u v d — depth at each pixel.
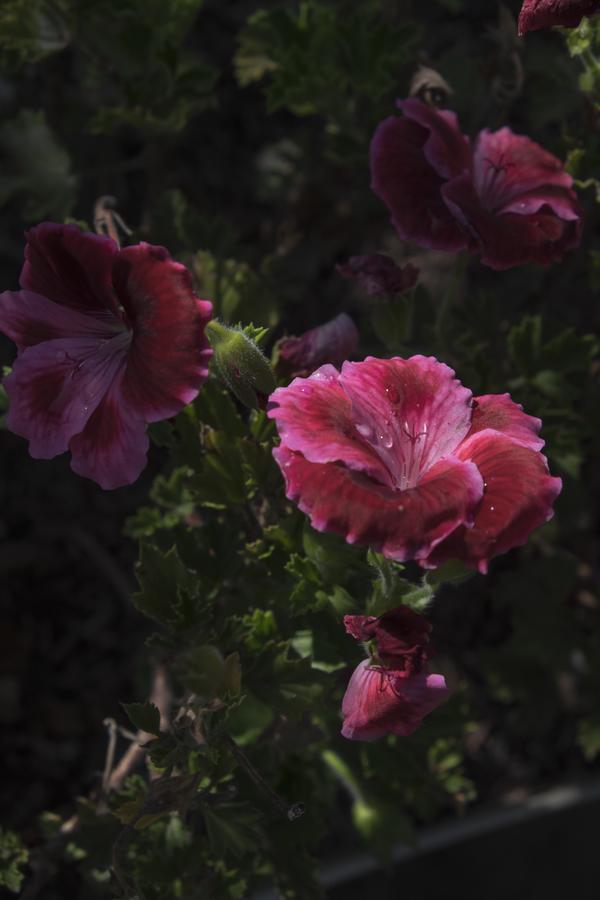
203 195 0.75
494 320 0.59
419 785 0.58
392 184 0.49
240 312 0.55
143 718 0.45
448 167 0.48
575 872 0.66
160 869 0.50
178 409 0.43
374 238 0.71
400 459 0.43
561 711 0.70
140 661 0.61
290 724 0.51
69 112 0.68
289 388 0.42
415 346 0.58
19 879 0.51
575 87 0.58
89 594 0.71
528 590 0.66
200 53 0.77
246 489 0.49
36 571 0.71
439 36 0.75
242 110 0.78
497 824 0.66
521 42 0.56
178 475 0.53
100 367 0.44
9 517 0.71
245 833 0.48
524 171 0.50
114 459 0.43
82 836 0.52
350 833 0.67
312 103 0.58
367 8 0.57
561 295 0.73
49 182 0.61
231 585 0.51
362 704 0.43
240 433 0.48
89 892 0.64
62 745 0.68
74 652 0.70
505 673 0.68
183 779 0.46
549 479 0.41
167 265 0.43
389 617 0.43
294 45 0.58
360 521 0.40
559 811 0.67
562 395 0.56
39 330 0.45
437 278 0.70
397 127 0.49
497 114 0.58
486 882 0.66
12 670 0.69
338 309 0.72
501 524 0.41
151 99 0.58
